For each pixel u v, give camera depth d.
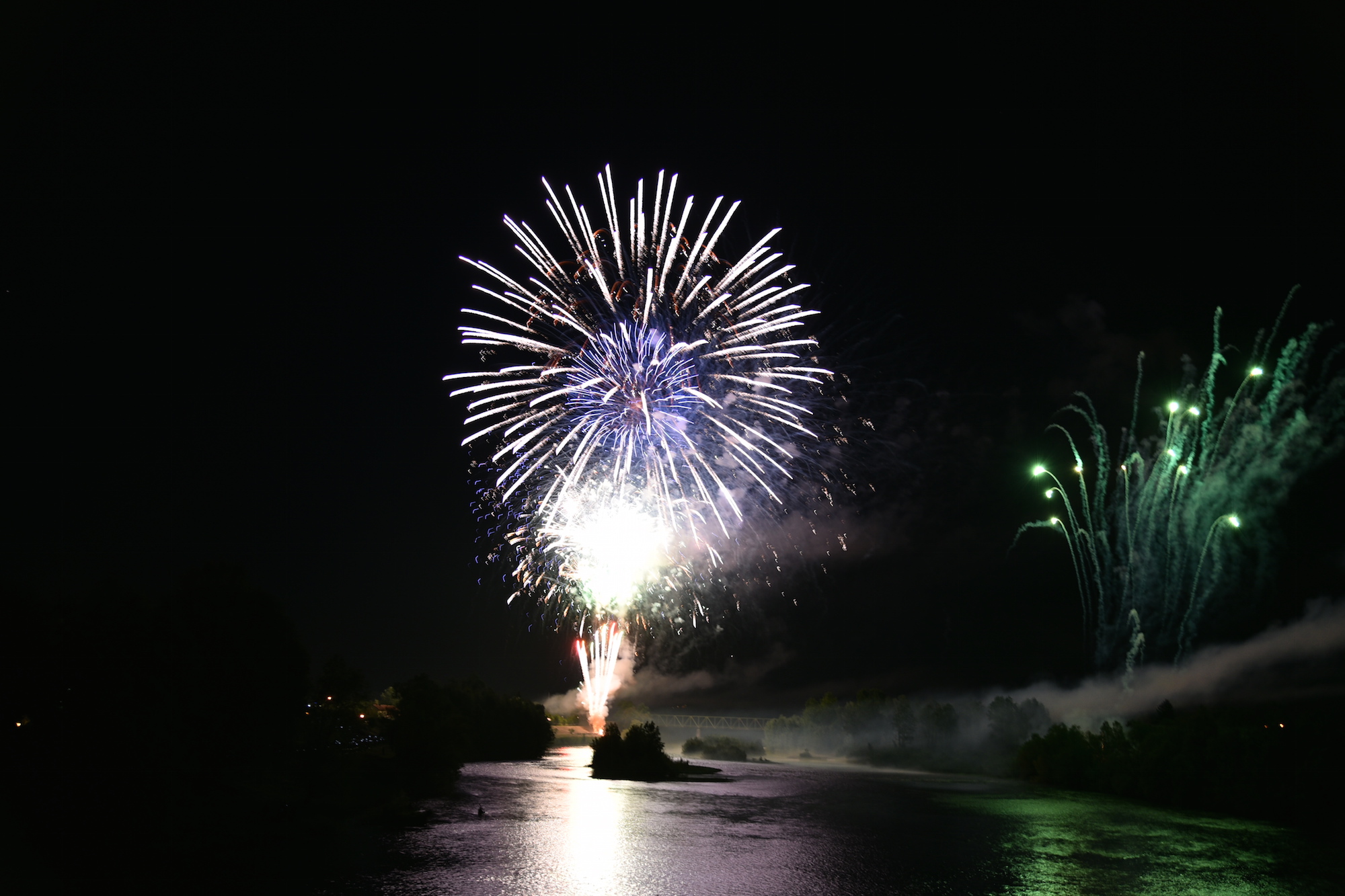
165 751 48.06
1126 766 93.75
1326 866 56.88
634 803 81.44
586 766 122.94
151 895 39.88
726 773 120.00
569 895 44.91
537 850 55.69
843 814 77.81
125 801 46.19
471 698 136.00
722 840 62.38
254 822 56.97
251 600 63.84
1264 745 79.94
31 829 43.81
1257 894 49.38
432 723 88.69
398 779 84.44
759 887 48.06
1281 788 76.12
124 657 47.75
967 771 121.50
